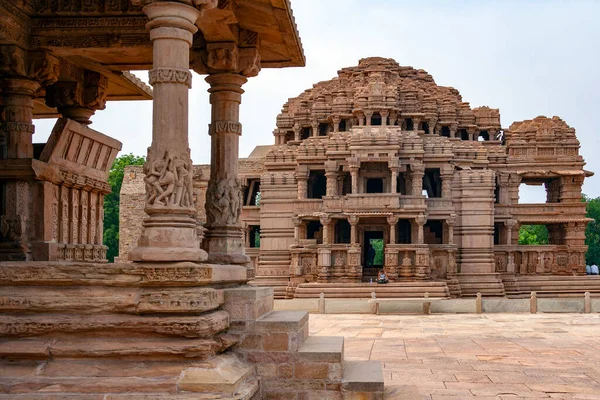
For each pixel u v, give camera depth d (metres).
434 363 16.47
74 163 13.93
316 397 10.71
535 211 51.28
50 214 12.88
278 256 50.41
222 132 13.36
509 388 13.29
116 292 9.20
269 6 11.84
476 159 51.47
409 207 46.34
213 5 9.88
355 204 46.78
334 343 11.67
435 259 47.38
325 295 43.72
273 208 50.72
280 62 15.16
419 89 55.22
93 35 12.79
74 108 15.10
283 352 10.80
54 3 12.68
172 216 9.41
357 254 46.09
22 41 12.54
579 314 31.19
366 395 10.68
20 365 8.98
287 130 57.56
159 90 9.48
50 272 9.26
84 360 9.03
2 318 9.14
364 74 57.19
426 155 49.09
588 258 86.06
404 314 32.06
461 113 56.25
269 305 12.45
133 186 44.97
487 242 49.00
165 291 9.12
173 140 9.47
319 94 56.81
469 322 27.66
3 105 13.80
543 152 52.47
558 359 17.11
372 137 47.53
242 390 9.20
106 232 71.62
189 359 9.07
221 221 13.25
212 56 12.97
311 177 51.81
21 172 12.28
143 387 8.70
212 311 10.12
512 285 49.25
